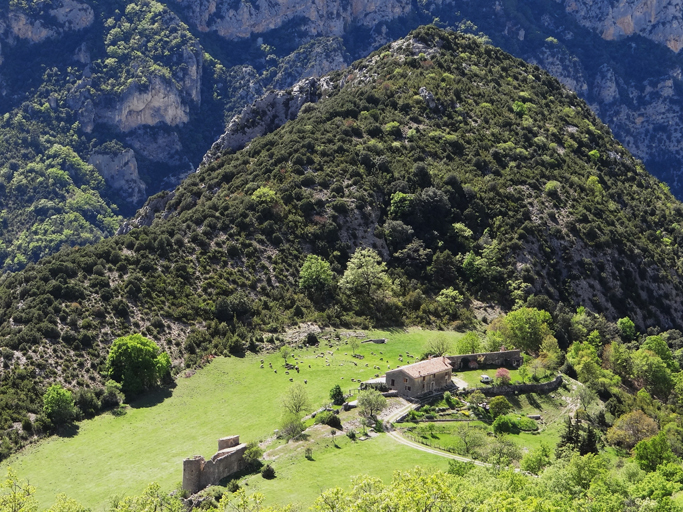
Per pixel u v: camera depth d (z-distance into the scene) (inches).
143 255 6033.5
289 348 5226.4
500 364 4817.9
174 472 3567.9
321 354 5137.8
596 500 2861.7
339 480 3181.6
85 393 4397.1
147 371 4628.4
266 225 6599.4
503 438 3688.5
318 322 5723.4
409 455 3454.7
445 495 2361.0
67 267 5654.5
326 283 6136.8
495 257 6825.8
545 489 2896.2
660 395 5556.1
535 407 4330.7
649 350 5802.2
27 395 4382.4
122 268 5861.2
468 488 2677.2
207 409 4365.2
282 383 4618.6
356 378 4591.5
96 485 3501.5
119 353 4643.2
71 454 3873.0
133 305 5482.3
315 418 3922.2
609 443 4018.2
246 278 6102.4
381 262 6727.4
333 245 6678.2
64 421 4215.1
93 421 4271.7
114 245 6294.3
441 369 4379.9
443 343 5017.2
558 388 4554.6
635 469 3358.8
